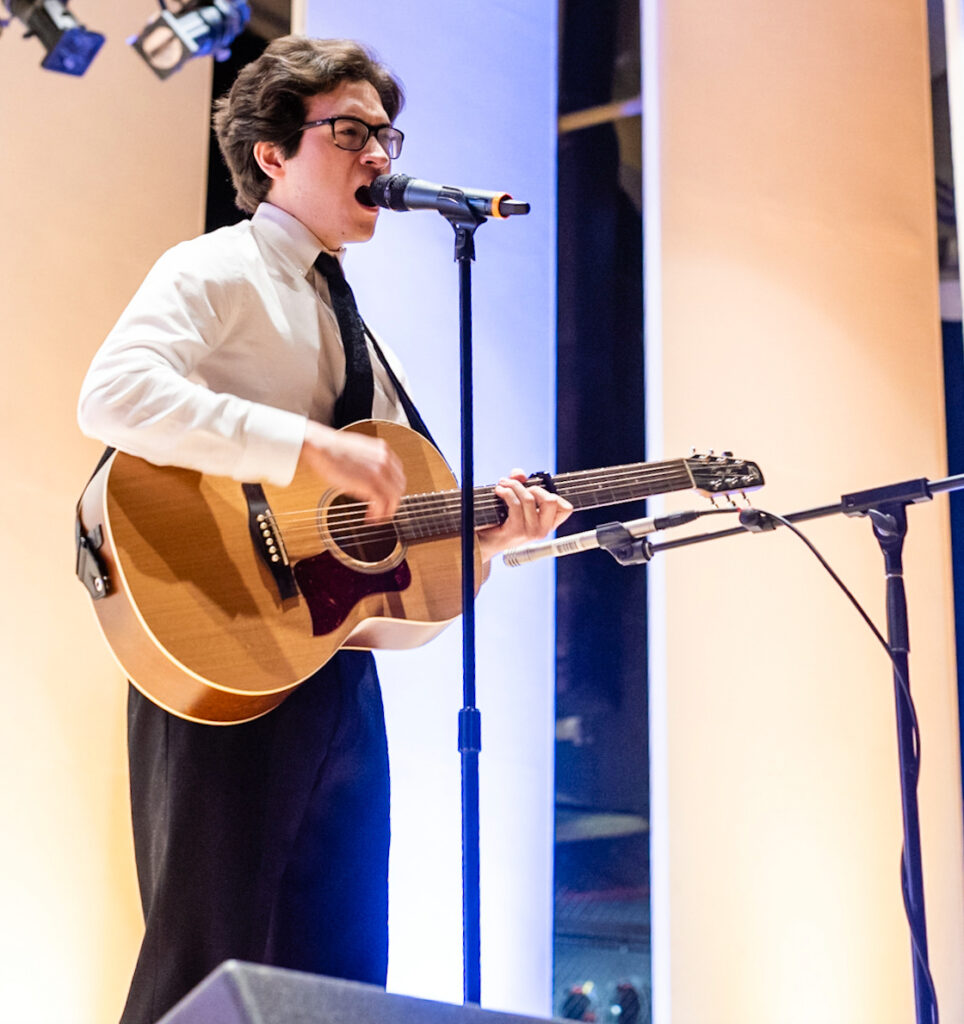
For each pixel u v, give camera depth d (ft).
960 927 14.01
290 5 13.30
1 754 11.00
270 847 8.39
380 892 8.89
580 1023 5.49
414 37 14.24
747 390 14.51
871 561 14.64
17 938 10.85
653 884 13.16
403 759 12.97
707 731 13.56
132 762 8.71
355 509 9.05
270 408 8.26
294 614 8.53
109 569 8.23
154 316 8.45
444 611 9.30
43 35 7.14
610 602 13.89
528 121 14.88
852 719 14.19
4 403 11.38
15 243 11.62
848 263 15.28
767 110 15.28
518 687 13.69
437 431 13.76
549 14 15.28
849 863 13.84
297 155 9.68
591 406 14.38
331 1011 4.68
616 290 14.56
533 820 13.50
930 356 15.47
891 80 16.02
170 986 8.04
